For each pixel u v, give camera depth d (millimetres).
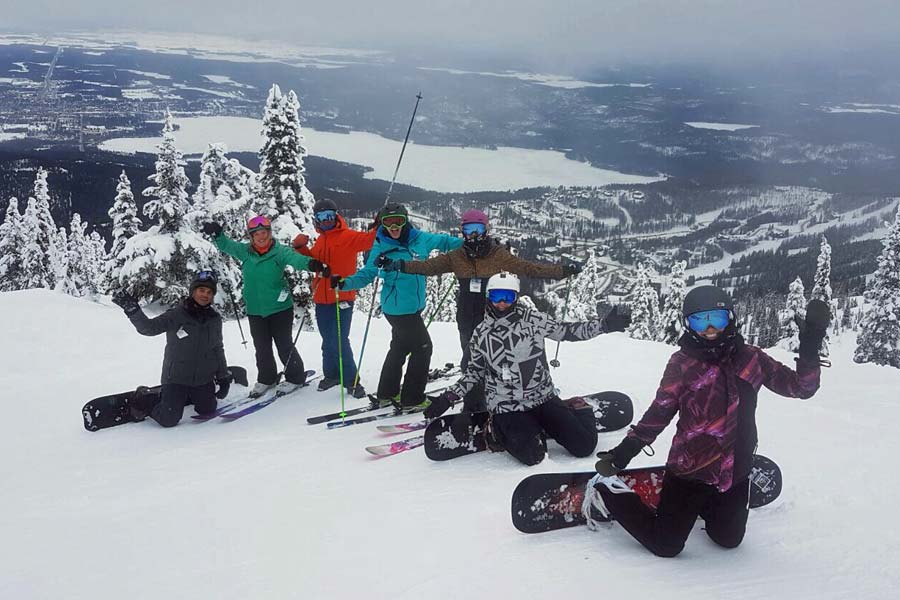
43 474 4727
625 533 3117
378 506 3594
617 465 2877
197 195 18734
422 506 3541
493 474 3998
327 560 2938
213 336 5941
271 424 5758
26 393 7379
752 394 2721
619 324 3873
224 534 3344
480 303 5359
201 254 17828
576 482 3191
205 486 4211
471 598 2463
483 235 5227
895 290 28906
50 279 32125
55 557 3162
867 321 29562
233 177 19234
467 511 3424
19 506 4055
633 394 5918
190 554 3117
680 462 2777
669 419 2822
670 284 33969
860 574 2578
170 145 17938
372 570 2793
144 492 4191
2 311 11359
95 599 2695
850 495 3434
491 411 4301
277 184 17719
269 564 2943
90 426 5867
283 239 17219
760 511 3293
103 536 3408
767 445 4355
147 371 8398
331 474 4262
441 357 8141
